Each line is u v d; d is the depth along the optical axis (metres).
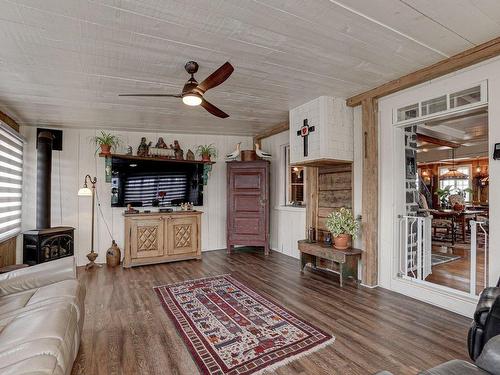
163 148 5.39
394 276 3.51
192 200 5.68
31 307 1.86
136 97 3.57
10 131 3.96
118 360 2.08
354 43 2.45
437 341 2.33
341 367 2.00
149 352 2.19
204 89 2.63
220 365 2.02
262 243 5.59
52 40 2.29
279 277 4.09
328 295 3.37
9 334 1.46
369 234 3.62
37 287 2.40
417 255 3.61
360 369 1.98
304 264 4.39
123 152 5.34
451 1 1.92
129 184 5.13
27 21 2.04
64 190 4.97
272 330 2.52
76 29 2.15
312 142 3.89
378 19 2.11
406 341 2.33
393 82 3.29
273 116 4.68
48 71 2.84
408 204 3.93
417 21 2.14
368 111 3.62
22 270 2.48
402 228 3.64
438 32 2.30
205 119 4.74
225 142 6.19
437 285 3.21
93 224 5.08
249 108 4.23
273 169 5.96
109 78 3.03
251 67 2.87
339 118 3.84
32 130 4.82
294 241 5.32
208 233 6.00
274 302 3.16
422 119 3.18
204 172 5.80
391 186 3.53
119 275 4.23
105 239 5.20
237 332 2.49
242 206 5.68
